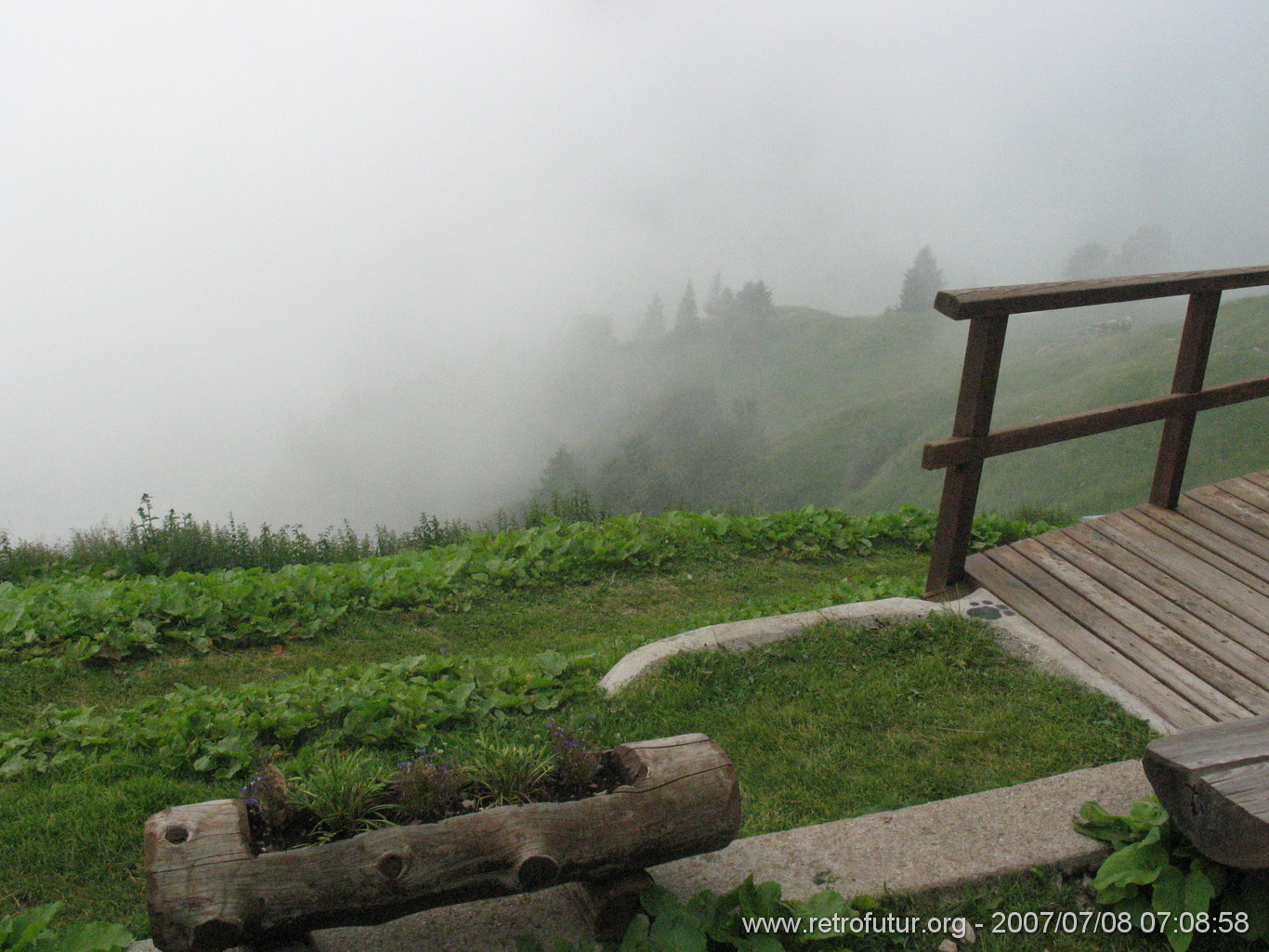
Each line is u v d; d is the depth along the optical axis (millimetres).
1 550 8883
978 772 3637
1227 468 87188
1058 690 4195
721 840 2469
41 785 3785
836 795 3521
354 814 2293
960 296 4613
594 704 4383
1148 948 2588
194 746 3982
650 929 2447
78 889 3035
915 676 4422
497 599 7176
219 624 6133
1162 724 3873
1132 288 5133
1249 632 4570
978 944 2604
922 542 9109
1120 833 2941
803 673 4480
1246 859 2246
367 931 2566
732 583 7840
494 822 2258
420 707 4320
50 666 5352
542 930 2576
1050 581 5137
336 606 6699
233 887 2041
